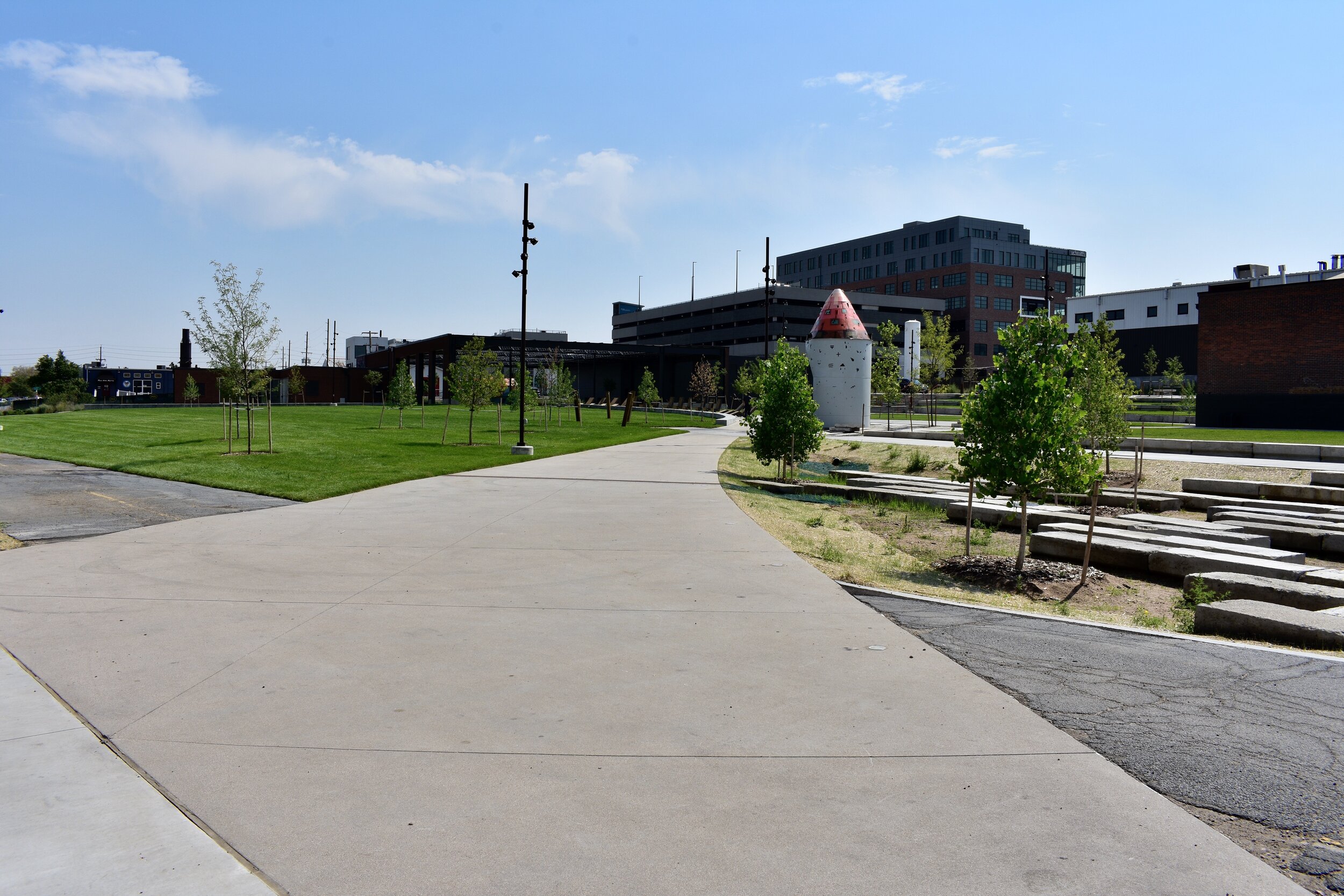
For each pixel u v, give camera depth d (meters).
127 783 4.11
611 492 16.75
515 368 83.81
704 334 119.25
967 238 117.25
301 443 28.30
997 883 3.30
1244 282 42.12
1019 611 7.95
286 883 3.28
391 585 8.55
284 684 5.57
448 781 4.17
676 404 88.88
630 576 9.08
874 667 6.04
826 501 19.22
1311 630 6.89
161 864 3.40
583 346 80.56
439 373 86.44
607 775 4.26
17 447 25.00
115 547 10.52
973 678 5.81
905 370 87.06
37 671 5.78
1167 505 17.50
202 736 4.70
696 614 7.49
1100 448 21.31
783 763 4.40
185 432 32.97
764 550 10.62
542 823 3.76
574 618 7.34
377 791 4.05
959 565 11.45
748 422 22.23
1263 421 41.75
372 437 32.72
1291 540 13.53
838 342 49.09
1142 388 75.31
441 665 6.01
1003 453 11.23
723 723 4.96
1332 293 39.94
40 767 4.27
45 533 11.43
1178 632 7.96
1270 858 3.51
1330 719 5.05
